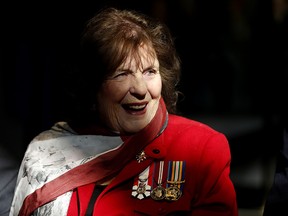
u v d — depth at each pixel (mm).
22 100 6227
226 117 11523
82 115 3840
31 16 6160
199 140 3701
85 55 3672
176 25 8539
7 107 6289
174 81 3818
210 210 3600
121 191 3613
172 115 3873
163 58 3738
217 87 11375
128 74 3600
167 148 3689
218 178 3623
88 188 3650
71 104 3834
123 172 3623
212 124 11000
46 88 6188
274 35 6961
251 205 6820
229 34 10711
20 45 6191
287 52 6836
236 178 7727
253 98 11414
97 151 3773
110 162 3652
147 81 3619
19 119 6250
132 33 3598
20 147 6043
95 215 3562
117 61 3570
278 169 3594
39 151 3850
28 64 6199
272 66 6910
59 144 3842
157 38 3693
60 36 6148
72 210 3619
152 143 3680
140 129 3660
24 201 3697
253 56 8070
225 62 10883
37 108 6203
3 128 6148
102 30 3615
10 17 6184
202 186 3615
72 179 3656
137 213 3564
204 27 9094
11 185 4051
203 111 11555
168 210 3561
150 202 3576
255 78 8055
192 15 8859
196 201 3619
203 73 10156
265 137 7125
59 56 6129
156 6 7996
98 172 3652
